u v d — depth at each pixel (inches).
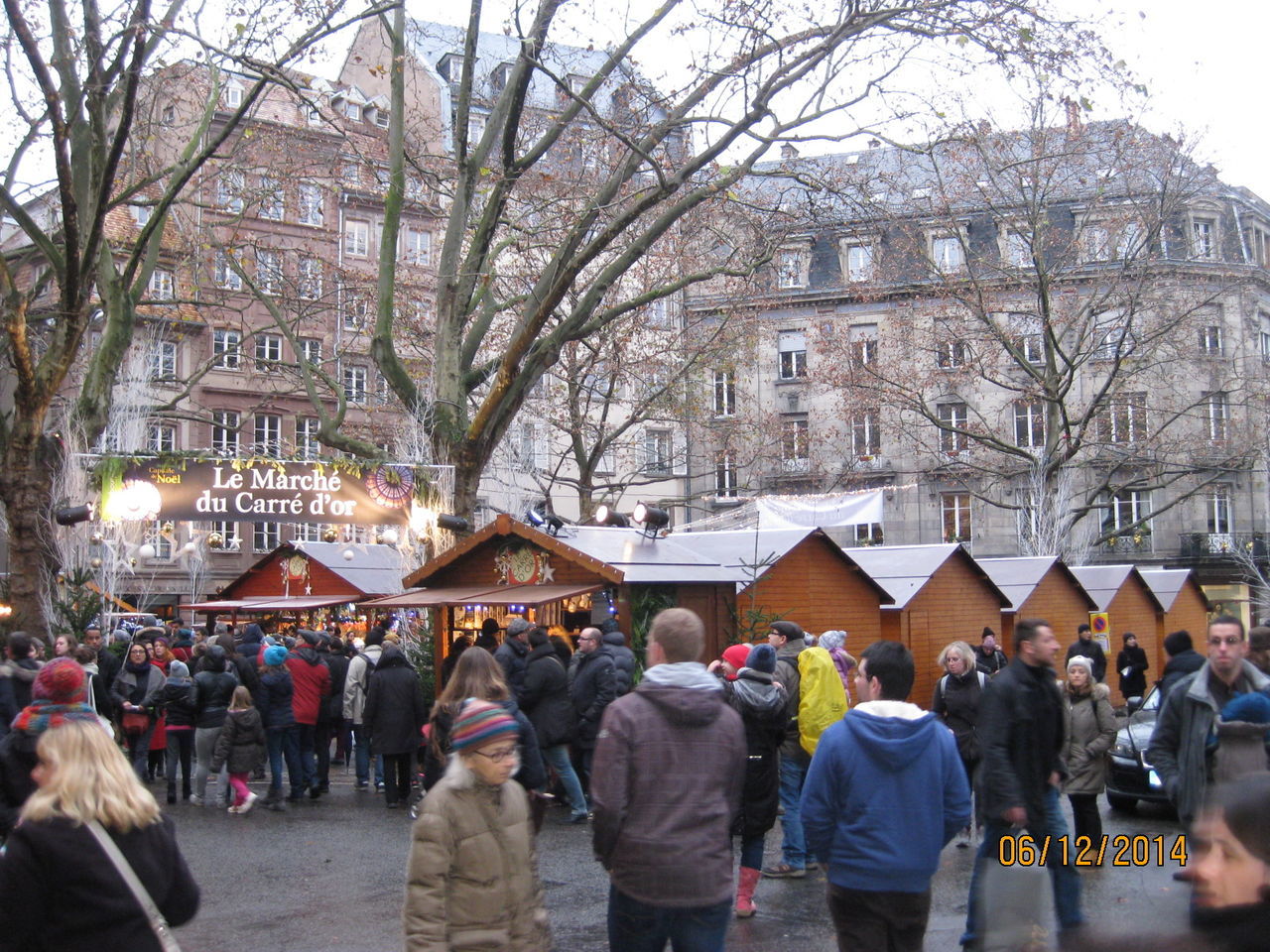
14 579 657.6
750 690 316.8
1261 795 105.3
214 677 526.6
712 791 182.4
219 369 1684.3
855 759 193.9
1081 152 1176.8
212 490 639.8
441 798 165.6
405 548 696.4
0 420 677.9
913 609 812.0
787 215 730.2
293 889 358.3
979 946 226.2
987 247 1604.3
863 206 760.3
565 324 696.4
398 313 1232.2
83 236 699.4
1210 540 1840.6
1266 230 1796.3
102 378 717.3
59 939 143.8
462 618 649.6
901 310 1461.6
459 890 164.7
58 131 567.8
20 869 142.9
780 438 1567.4
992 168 1210.0
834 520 890.7
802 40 621.0
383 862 397.1
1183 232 1509.6
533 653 466.0
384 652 513.0
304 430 1748.3
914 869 191.5
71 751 149.1
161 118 920.9
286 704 521.0
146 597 1459.2
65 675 232.7
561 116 695.7
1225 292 1451.8
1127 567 1105.4
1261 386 1498.5
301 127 1016.9
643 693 183.9
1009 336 1390.3
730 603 654.5
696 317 1467.8
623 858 179.3
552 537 596.4
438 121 1722.4
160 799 544.7
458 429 713.6
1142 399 1549.0
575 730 467.8
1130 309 1234.6
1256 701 213.8
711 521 1259.8
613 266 685.9
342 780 633.0
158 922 147.9
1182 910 112.9
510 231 889.5
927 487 1897.1
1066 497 1437.0
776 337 1952.5
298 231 1611.7
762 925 311.0
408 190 1150.3
